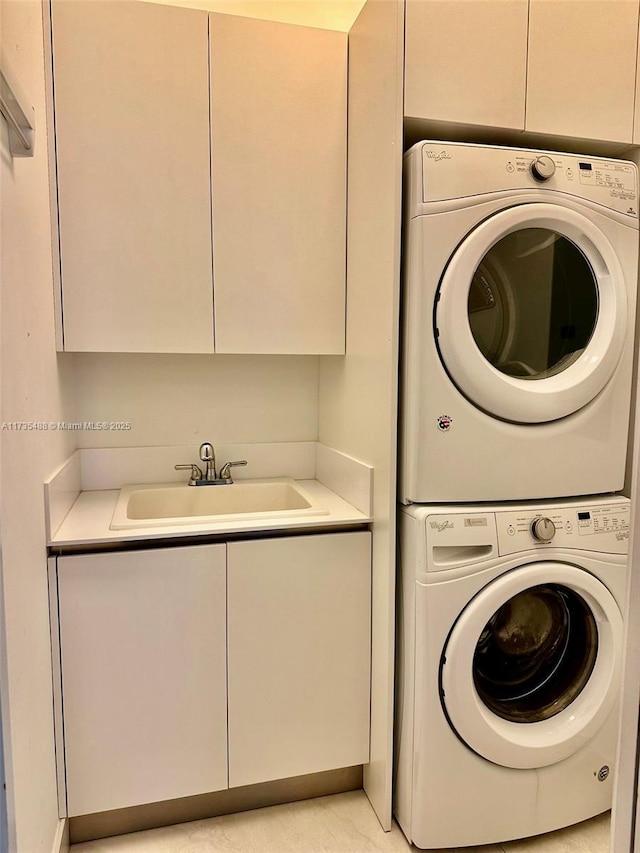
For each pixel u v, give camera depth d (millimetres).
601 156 1614
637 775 559
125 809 1525
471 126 1399
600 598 1449
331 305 1783
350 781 1712
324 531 1568
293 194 1723
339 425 1881
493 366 1446
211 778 1512
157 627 1436
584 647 1526
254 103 1668
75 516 1567
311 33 1692
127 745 1438
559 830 1563
